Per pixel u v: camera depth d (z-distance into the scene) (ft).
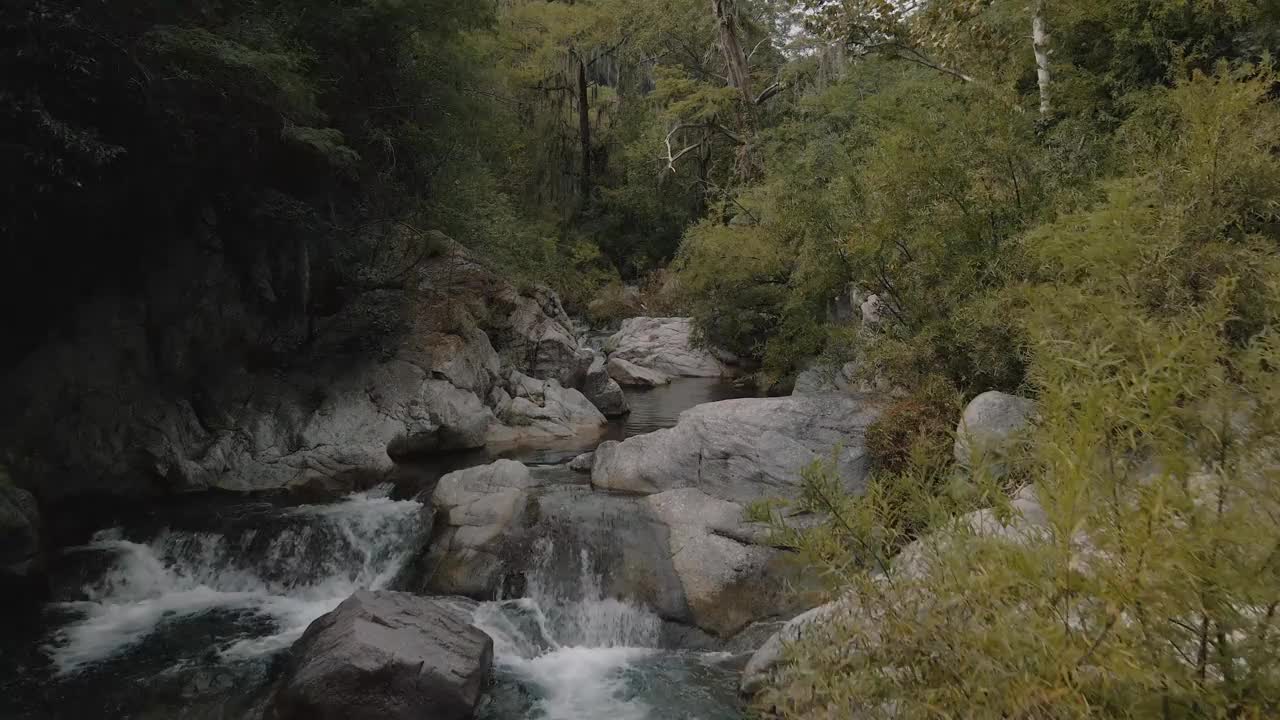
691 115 94.84
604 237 111.34
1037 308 6.79
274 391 40.04
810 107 75.51
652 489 29.53
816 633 7.66
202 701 19.81
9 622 24.61
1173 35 27.81
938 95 30.50
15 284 34.76
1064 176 24.93
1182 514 4.53
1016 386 23.34
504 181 83.97
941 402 24.26
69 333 35.91
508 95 83.76
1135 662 4.32
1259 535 4.27
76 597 26.48
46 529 30.04
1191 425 4.95
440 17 46.34
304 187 44.39
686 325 83.20
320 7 40.93
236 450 36.88
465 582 25.86
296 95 33.35
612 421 53.26
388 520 29.86
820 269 35.47
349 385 41.55
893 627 6.23
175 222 39.52
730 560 24.80
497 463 31.27
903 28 41.91
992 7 38.22
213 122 33.04
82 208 33.17
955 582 5.76
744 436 28.14
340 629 20.11
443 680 18.81
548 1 108.68
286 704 18.65
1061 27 32.60
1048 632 4.60
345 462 37.58
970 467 7.36
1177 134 21.44
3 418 32.86
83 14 25.11
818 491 8.19
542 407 48.93
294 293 43.21
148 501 33.76
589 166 112.06
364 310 45.37
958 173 26.63
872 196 29.78
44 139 25.79
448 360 44.27
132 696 20.04
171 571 28.32
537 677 21.47
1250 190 16.67
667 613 23.95
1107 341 5.81
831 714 6.48
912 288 28.50
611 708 19.75
